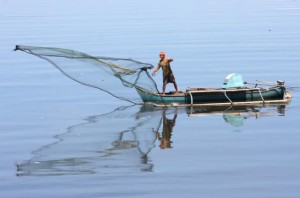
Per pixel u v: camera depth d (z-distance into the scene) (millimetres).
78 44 161875
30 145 75438
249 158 68625
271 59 131375
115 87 92625
